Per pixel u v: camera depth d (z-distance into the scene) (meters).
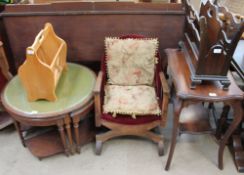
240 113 1.47
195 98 1.39
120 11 2.00
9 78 2.01
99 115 1.73
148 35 2.13
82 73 2.00
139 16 2.03
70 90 1.80
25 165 1.83
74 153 1.91
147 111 1.70
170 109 2.30
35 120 1.57
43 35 1.71
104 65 1.95
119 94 1.84
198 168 1.80
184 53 1.75
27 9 1.97
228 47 1.29
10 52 2.20
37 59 1.51
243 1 1.92
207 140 2.03
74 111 1.63
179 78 1.52
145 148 1.96
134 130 1.80
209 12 1.44
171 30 2.10
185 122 1.81
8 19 1.99
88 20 2.03
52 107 1.63
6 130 2.12
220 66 1.37
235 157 1.83
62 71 1.95
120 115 1.73
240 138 1.91
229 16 1.40
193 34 1.57
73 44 2.15
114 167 1.81
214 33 1.31
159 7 2.01
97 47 2.18
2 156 1.90
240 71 1.64
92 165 1.83
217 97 1.38
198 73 1.42
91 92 1.78
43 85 1.62
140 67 1.92
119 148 1.96
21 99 1.71
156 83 1.89
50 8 1.98
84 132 1.99
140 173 1.77
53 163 1.84
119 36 2.12
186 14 1.83
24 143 1.94
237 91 1.42
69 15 1.99
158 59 1.91
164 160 1.86
